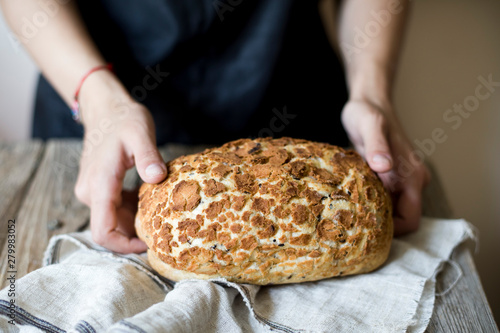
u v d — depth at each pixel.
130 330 0.34
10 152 0.74
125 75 0.71
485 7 1.05
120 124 0.51
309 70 0.76
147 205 0.43
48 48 0.60
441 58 1.08
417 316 0.42
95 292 0.40
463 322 0.43
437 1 1.05
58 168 0.70
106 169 0.49
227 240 0.40
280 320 0.40
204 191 0.41
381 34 0.68
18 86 1.07
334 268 0.43
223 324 0.39
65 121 0.81
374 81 0.64
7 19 0.62
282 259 0.41
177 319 0.36
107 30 0.68
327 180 0.43
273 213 0.41
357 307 0.42
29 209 0.60
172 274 0.42
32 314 0.39
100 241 0.47
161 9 0.64
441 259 0.48
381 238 0.44
